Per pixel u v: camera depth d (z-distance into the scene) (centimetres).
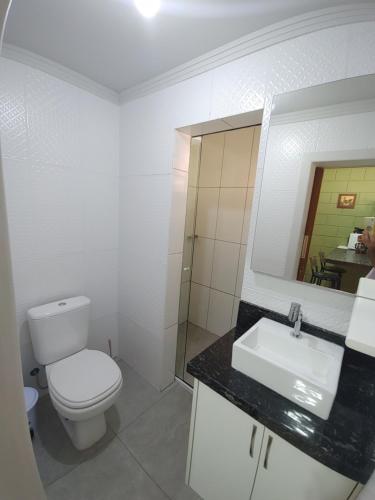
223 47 117
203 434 104
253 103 114
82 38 118
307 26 96
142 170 168
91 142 167
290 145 108
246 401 84
